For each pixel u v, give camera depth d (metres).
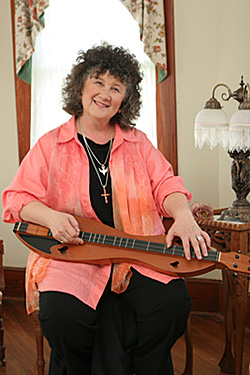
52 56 3.99
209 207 2.70
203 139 2.84
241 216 2.67
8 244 4.24
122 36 3.88
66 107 2.30
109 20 3.89
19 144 4.13
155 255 1.98
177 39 3.75
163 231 2.23
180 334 1.98
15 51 3.99
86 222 2.08
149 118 3.89
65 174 2.16
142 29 3.72
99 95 2.15
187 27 3.72
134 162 2.24
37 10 3.81
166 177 2.24
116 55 2.18
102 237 2.02
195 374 2.72
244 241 2.47
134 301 1.98
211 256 1.90
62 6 3.94
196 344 3.16
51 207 2.16
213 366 2.82
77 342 1.85
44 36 3.99
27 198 2.10
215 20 3.65
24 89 4.08
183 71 3.77
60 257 1.97
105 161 2.22
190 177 3.82
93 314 1.88
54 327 1.82
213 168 3.73
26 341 3.28
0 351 2.89
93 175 2.18
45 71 4.01
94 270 2.01
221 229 2.53
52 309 1.82
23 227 2.06
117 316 2.04
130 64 2.21
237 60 3.45
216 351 3.04
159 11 3.70
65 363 1.91
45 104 4.04
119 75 2.14
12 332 3.45
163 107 3.85
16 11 3.89
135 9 3.73
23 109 4.09
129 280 2.00
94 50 2.20
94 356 1.96
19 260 4.23
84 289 1.91
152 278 1.98
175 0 3.72
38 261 2.03
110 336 1.99
